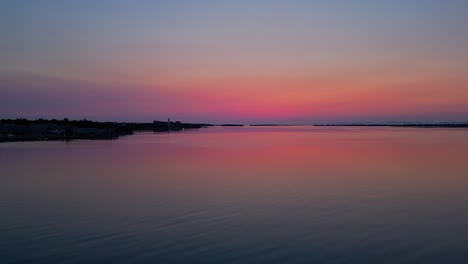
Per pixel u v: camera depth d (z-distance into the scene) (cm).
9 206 1812
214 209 1725
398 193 2073
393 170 2942
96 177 2662
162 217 1594
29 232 1405
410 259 1149
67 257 1161
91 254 1184
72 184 2389
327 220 1549
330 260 1141
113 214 1650
